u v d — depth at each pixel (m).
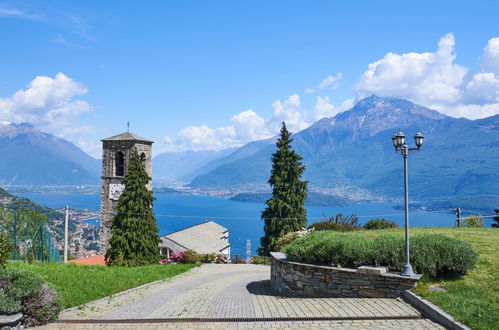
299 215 45.38
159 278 22.23
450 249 12.13
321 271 14.02
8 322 9.33
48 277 16.34
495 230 21.08
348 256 13.55
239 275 26.56
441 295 10.65
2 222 25.53
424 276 12.14
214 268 32.50
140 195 38.84
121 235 37.28
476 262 12.52
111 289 16.31
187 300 14.91
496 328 8.23
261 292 17.33
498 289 10.69
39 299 10.51
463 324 8.70
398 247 12.88
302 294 14.85
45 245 27.64
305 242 16.03
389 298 11.93
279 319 10.27
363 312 10.45
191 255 40.50
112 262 36.62
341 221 30.92
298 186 46.38
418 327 8.99
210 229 71.50
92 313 12.05
